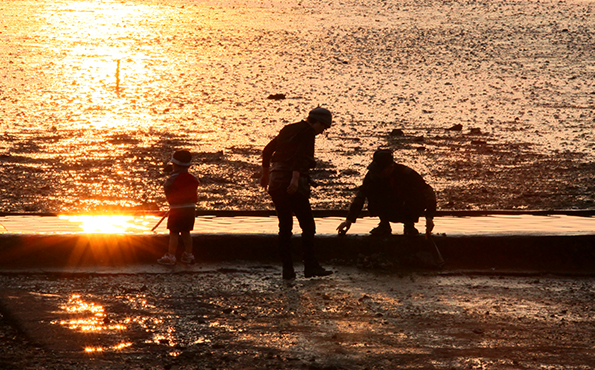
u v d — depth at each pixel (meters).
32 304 16.08
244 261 20.64
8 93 62.88
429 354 13.42
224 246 20.73
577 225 26.44
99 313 15.59
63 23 115.75
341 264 20.62
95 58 87.00
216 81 74.06
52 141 43.88
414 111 60.28
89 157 39.34
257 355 13.25
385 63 89.38
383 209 20.50
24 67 78.31
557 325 15.30
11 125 49.09
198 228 24.97
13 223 25.36
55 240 19.98
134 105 59.44
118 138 45.50
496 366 12.91
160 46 97.81
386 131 50.59
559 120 57.28
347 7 144.75
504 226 26.08
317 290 17.84
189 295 17.23
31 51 89.75
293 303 16.64
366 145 45.16
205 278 18.89
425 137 48.69
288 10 138.12
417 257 20.36
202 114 56.19
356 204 20.59
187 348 13.59
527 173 37.91
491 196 32.44
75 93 64.44
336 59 91.00
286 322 15.22
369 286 18.33
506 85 76.81
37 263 19.83
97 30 110.06
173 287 17.92
